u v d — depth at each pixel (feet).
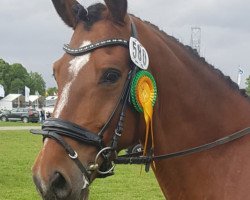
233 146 11.37
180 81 11.46
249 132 11.49
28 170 49.88
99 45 10.05
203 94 11.66
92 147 9.81
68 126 9.59
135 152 11.38
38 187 9.28
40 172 9.29
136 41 10.48
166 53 11.41
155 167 11.59
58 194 9.34
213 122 11.58
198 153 11.40
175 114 11.40
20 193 37.17
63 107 9.74
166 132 11.39
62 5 11.13
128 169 49.83
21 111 163.22
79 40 10.27
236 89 12.23
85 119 9.71
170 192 11.64
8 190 38.47
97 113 9.81
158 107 11.23
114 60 9.98
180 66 11.55
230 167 11.19
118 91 10.07
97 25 10.37
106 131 9.94
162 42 11.50
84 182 9.67
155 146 11.33
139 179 43.57
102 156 9.99
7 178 44.57
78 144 9.68
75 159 9.57
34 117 158.30
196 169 11.34
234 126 11.69
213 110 11.66
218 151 11.38
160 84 11.23
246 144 11.37
